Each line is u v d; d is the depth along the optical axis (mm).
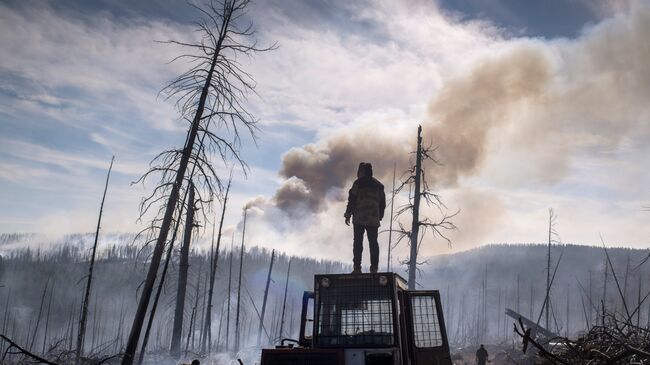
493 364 27828
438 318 10312
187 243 24703
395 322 8250
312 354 8164
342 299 8539
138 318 12211
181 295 25031
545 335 26312
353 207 11148
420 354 9758
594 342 10680
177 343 24578
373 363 8062
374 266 10812
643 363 8344
